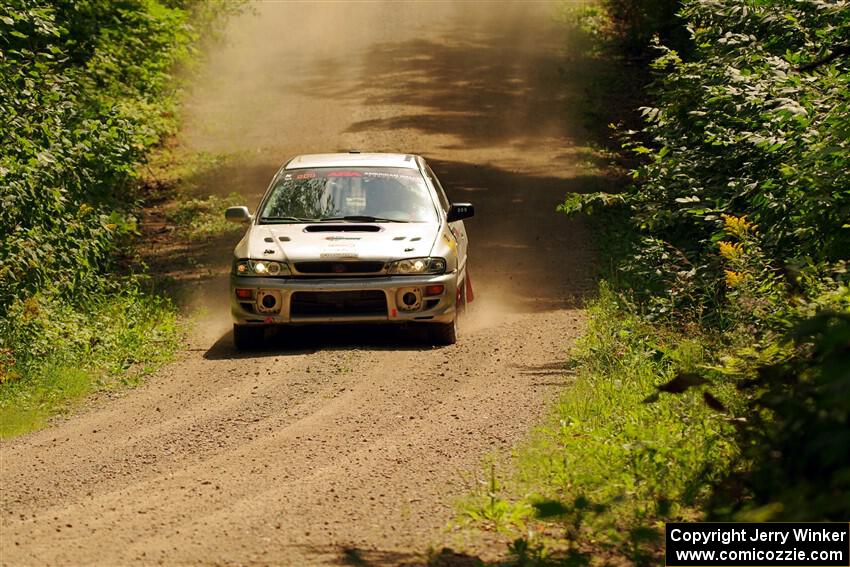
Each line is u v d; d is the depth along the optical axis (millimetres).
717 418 25609
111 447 30141
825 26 42594
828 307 24891
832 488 16391
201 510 24531
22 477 27500
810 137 35969
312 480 26641
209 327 47875
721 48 46531
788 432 18078
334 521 23594
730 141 43031
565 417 30609
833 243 33875
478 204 78688
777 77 39156
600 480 24547
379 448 29250
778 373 20812
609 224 70875
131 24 71312
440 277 42031
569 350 40812
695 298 42094
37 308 40375
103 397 36312
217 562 21109
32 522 23922
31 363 38062
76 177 47188
